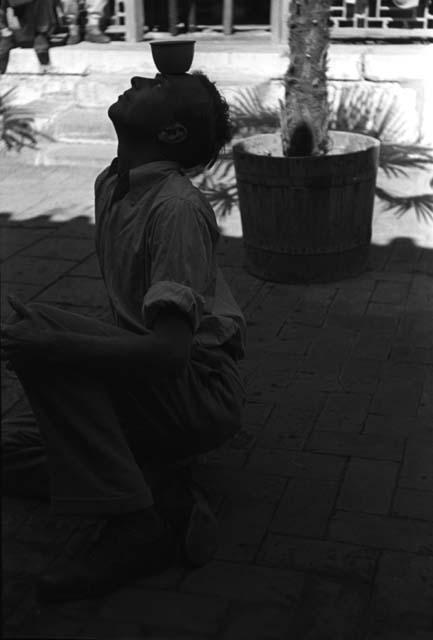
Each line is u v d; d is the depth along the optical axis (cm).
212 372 254
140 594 243
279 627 232
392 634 230
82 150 717
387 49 739
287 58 752
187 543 247
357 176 453
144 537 244
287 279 474
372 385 365
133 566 244
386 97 715
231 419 260
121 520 243
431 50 734
